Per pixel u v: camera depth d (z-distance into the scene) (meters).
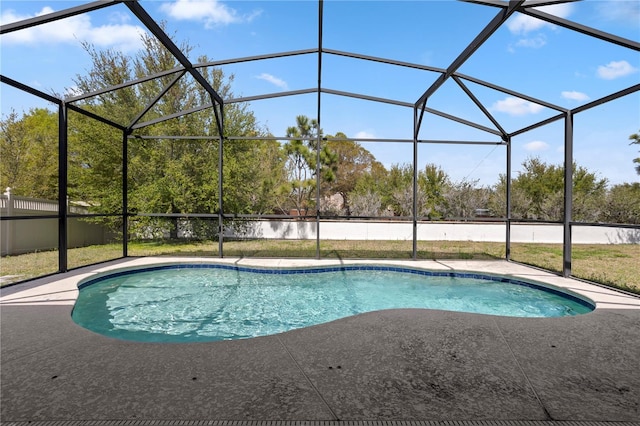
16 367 2.33
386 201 16.44
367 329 3.15
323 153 15.28
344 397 1.97
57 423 1.71
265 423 1.72
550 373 2.32
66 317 3.47
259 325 4.57
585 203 13.27
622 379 2.25
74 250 10.45
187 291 6.02
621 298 4.46
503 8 3.86
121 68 12.38
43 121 16.58
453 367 2.39
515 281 6.05
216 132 12.52
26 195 13.75
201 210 12.38
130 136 7.49
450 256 8.80
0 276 6.37
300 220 13.71
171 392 2.01
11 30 3.98
